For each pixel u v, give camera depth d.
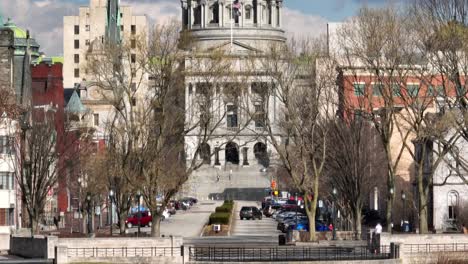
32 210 141.75
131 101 135.00
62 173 162.12
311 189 151.62
